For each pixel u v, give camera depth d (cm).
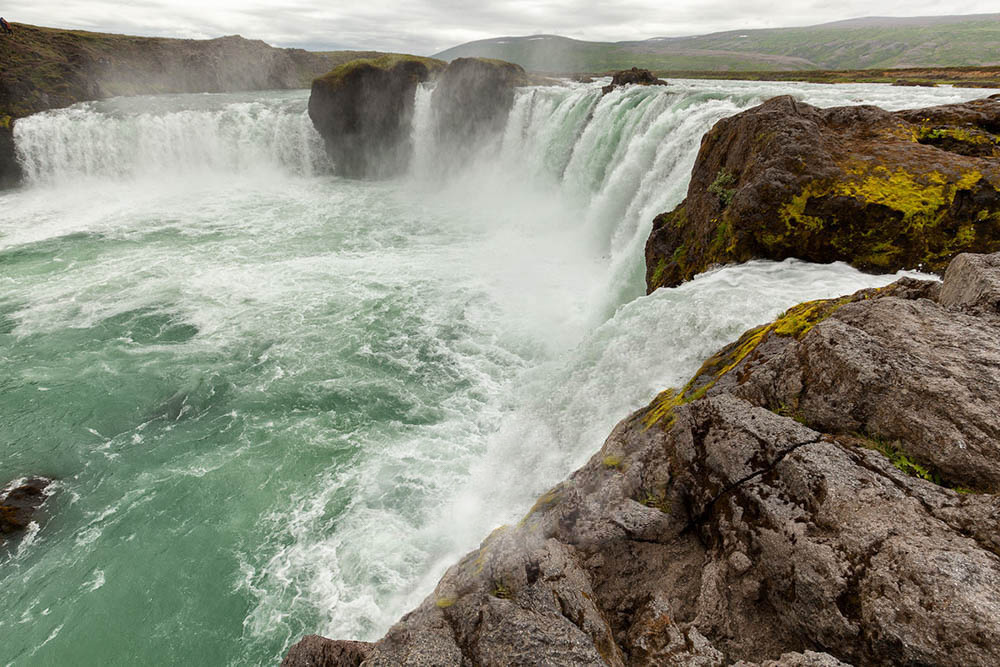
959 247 1030
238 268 2492
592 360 1177
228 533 1146
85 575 1071
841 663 379
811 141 1235
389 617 921
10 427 1480
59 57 6312
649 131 2364
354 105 4503
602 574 550
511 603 494
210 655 925
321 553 1078
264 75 9688
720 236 1304
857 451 494
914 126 1336
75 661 934
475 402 1526
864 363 529
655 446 628
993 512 394
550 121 3375
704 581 501
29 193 4022
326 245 2831
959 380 480
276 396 1581
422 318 1998
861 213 1105
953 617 354
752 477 519
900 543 404
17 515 1202
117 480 1303
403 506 1172
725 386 688
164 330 1948
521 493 1007
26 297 2202
